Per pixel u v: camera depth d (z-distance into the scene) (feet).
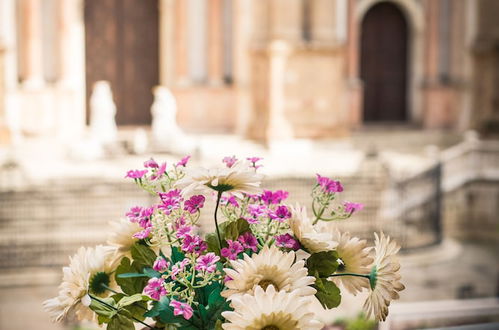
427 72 103.45
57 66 82.12
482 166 66.85
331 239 8.57
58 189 56.03
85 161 67.77
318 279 8.26
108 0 90.17
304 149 80.12
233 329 7.33
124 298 8.39
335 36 84.33
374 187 61.21
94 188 56.03
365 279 8.72
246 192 8.21
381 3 103.81
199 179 8.19
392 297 8.38
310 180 60.08
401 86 105.50
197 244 8.23
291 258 7.91
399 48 104.94
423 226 59.62
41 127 80.43
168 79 89.20
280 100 82.12
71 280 8.52
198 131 86.79
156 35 91.56
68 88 81.51
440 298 45.19
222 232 8.74
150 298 8.37
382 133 95.40
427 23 103.19
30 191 54.70
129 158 69.26
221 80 87.92
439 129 102.42
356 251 8.80
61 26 81.61
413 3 103.04
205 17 88.07
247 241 8.31
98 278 8.98
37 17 80.33
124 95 91.25
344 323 33.22
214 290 8.44
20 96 79.66
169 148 72.02
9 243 49.34
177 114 87.81
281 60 82.07
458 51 102.01
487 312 25.81
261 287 7.80
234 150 76.54
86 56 89.61
